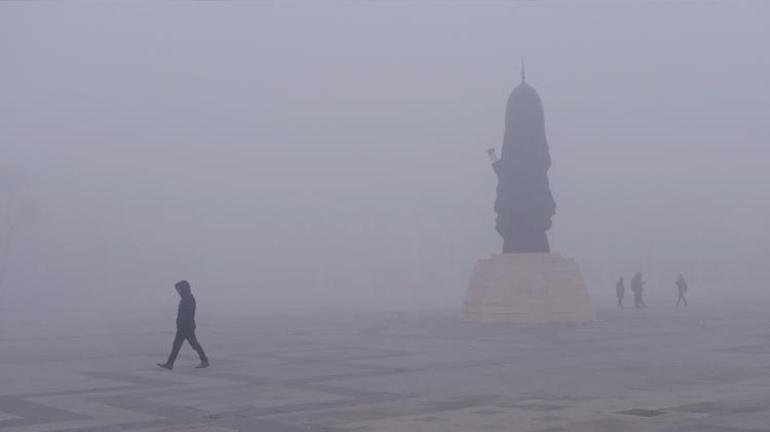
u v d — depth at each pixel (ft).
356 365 86.89
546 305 142.00
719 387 65.98
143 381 76.33
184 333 86.48
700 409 55.11
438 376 76.74
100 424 54.44
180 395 66.74
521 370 80.23
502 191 150.30
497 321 144.05
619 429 48.73
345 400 62.85
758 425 49.03
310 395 65.67
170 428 52.60
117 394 68.08
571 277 145.89
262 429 51.57
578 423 50.93
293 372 81.51
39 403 63.72
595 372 77.71
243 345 114.42
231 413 57.77
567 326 138.31
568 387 67.62
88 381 77.00
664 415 53.06
